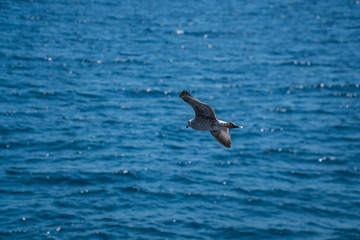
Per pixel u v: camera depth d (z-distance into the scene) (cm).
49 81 4775
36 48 5991
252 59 6209
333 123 4084
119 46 6569
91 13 8794
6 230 2366
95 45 6481
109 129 3744
